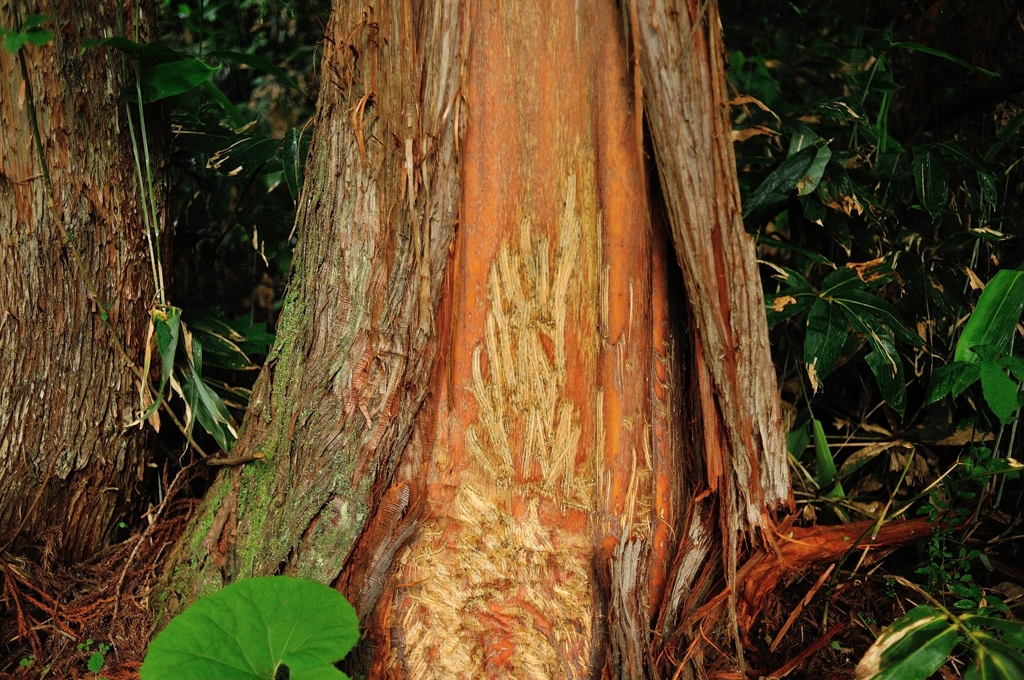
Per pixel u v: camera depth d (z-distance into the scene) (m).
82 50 1.16
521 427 1.04
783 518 1.15
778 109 1.46
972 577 1.28
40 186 1.16
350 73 1.04
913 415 1.45
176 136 1.41
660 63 0.99
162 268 1.26
